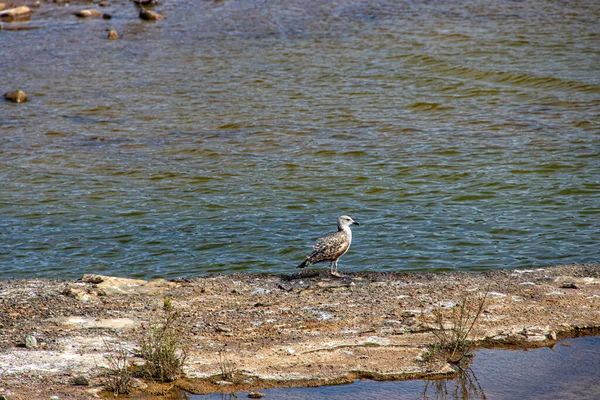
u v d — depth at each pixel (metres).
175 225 20.73
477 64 40.94
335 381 10.97
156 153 28.56
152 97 37.72
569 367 11.44
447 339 12.11
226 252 18.61
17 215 21.86
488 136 29.28
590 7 54.75
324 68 42.09
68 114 35.03
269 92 37.91
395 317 13.04
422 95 36.34
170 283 15.30
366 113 33.59
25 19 58.94
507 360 11.68
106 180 25.33
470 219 20.52
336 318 13.04
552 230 19.42
